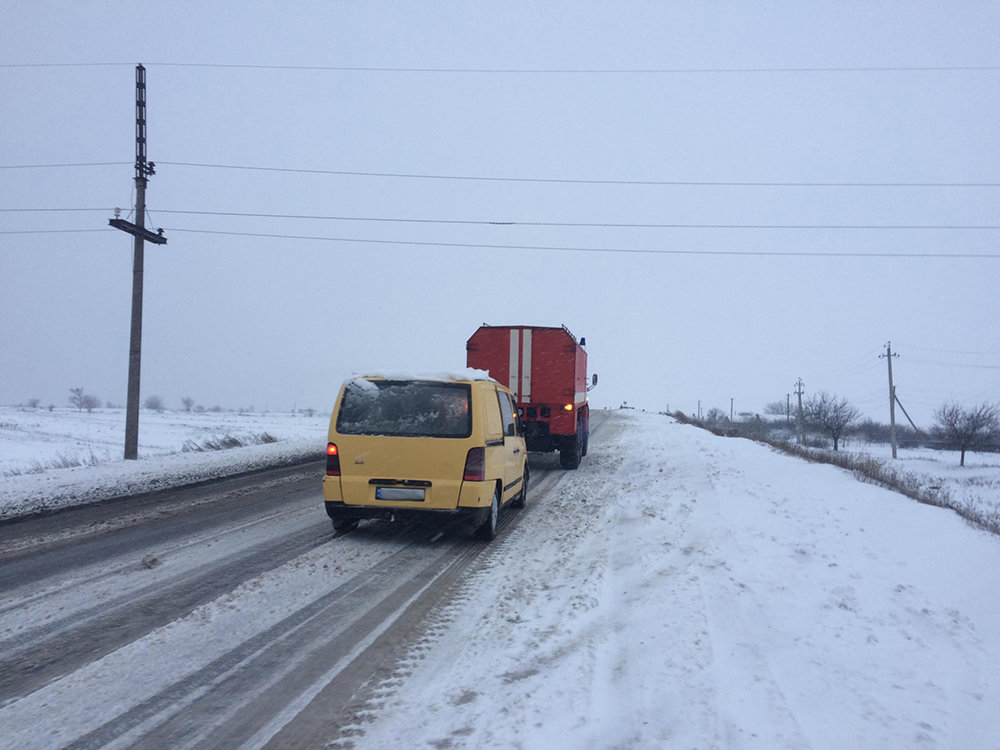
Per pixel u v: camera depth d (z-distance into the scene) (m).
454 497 8.19
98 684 4.18
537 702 3.88
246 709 3.89
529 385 16.33
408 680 4.28
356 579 6.70
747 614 5.43
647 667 4.35
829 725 3.72
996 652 5.02
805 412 70.00
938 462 52.97
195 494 12.45
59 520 9.81
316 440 25.31
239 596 6.04
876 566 7.05
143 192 19.58
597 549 7.80
